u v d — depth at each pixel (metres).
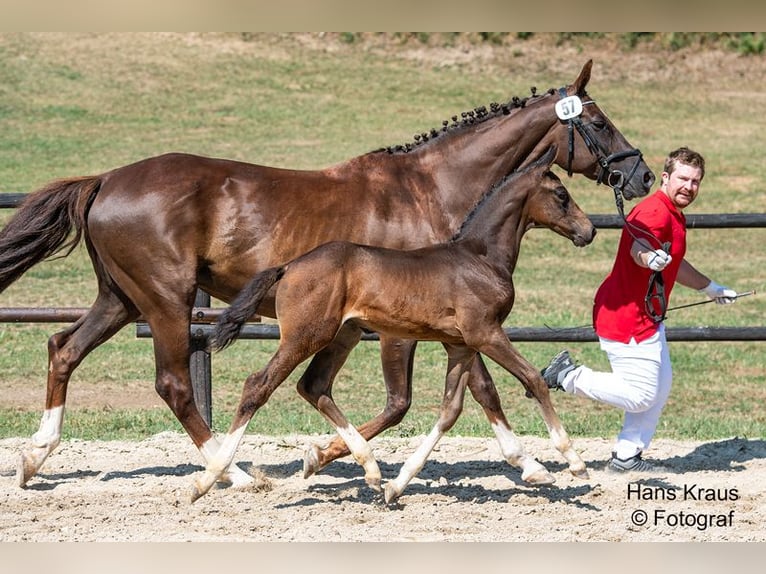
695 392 16.91
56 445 10.38
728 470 11.20
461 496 10.19
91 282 22.92
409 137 34.53
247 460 11.54
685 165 10.13
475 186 10.50
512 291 9.52
